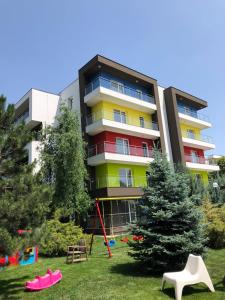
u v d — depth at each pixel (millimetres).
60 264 10633
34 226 7406
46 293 7125
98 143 21922
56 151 17625
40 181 8398
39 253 13273
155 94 26266
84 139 22172
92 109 23547
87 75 23828
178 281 6285
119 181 21828
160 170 9672
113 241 14625
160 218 8523
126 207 21500
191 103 31672
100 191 20375
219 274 8047
